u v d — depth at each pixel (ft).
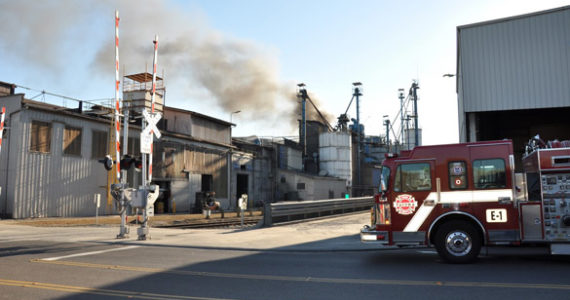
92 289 22.88
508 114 68.80
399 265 30.76
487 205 31.12
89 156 111.86
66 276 26.76
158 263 32.35
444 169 32.35
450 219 32.40
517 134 73.15
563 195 29.50
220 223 87.15
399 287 22.84
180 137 137.69
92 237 52.95
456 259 31.14
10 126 97.55
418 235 32.27
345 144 207.82
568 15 49.96
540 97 50.49
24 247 43.29
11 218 93.09
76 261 33.30
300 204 73.92
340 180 198.29
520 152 72.23
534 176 30.89
